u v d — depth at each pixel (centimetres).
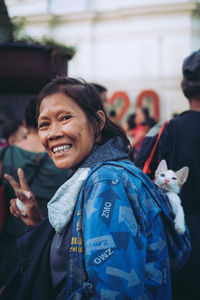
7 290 106
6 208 173
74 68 1961
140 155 152
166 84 1870
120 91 1781
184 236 101
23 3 1944
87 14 1916
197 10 1825
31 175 172
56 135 89
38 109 96
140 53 1903
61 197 88
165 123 154
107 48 1956
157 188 104
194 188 137
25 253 101
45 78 195
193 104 153
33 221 121
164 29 1864
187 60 155
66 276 80
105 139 98
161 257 83
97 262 70
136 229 75
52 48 195
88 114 92
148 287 79
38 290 90
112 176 80
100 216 74
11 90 202
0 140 333
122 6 1980
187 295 118
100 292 68
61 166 89
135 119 538
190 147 140
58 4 2008
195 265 118
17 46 188
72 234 81
